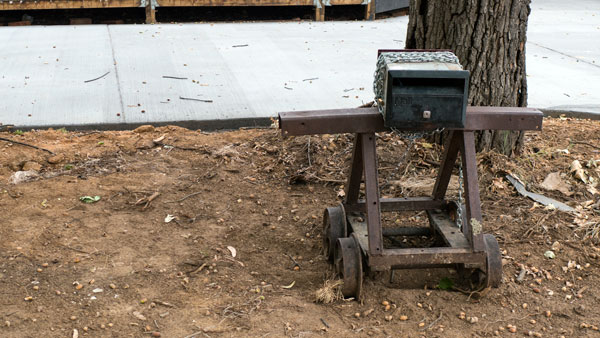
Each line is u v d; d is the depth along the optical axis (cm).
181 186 485
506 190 483
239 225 435
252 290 357
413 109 313
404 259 339
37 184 476
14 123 602
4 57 847
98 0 1111
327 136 557
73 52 884
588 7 1485
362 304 346
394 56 332
